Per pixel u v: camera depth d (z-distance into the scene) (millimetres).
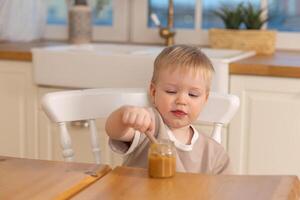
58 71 2285
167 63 1350
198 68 1341
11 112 2436
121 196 962
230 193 986
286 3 2727
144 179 1057
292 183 1052
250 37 2506
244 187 1019
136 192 983
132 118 1155
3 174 1083
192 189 1002
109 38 3025
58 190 994
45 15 3070
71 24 2828
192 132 1436
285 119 2051
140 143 1343
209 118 1540
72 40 2844
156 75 1381
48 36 3105
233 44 2539
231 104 1519
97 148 1548
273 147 2086
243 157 2131
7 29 2910
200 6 2854
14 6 2906
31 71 2367
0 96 2443
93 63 2223
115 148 1284
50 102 1459
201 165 1410
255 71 2045
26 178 1060
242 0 2781
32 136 2420
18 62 2383
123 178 1060
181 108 1344
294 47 2703
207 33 2838
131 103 1509
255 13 2580
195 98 1358
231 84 2090
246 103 2088
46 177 1066
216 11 2748
